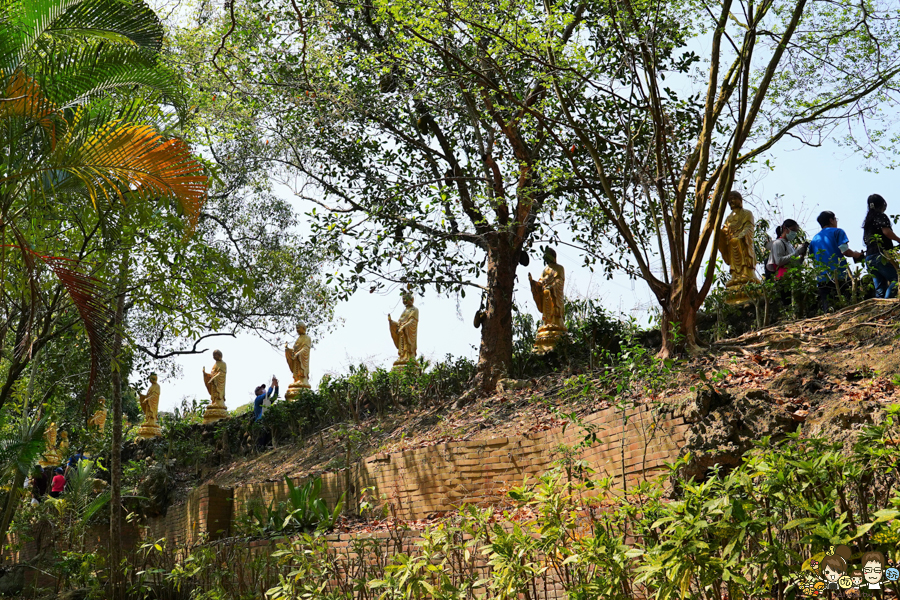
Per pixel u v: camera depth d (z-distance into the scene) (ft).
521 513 26.23
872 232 32.60
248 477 51.26
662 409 24.75
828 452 12.21
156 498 51.11
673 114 41.55
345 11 41.14
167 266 33.47
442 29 33.58
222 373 70.03
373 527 32.73
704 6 33.81
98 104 29.86
